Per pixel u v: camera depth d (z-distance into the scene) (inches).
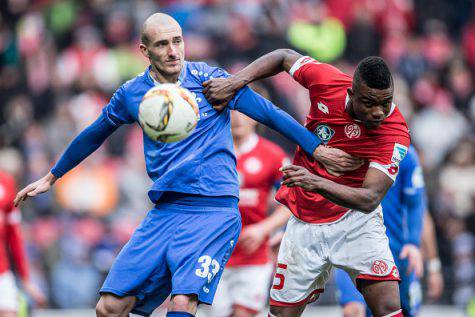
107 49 2183.8
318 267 893.8
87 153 900.0
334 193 816.3
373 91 796.0
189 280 816.9
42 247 1761.8
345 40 2198.6
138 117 850.8
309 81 868.6
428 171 1831.9
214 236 836.0
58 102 2105.1
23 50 2244.1
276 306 917.2
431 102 2206.0
